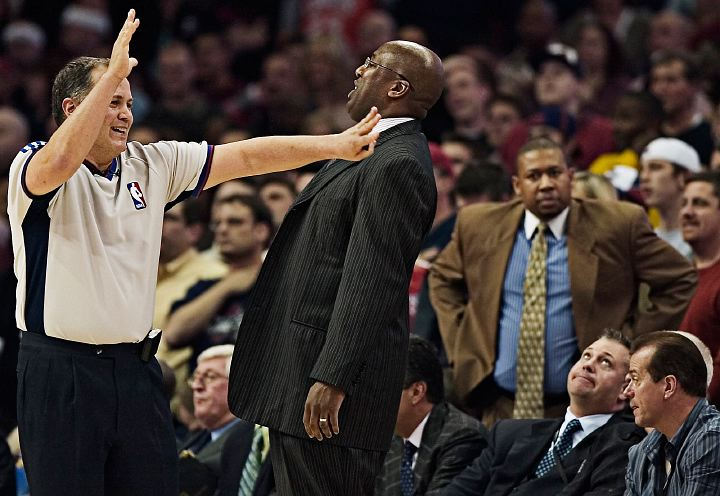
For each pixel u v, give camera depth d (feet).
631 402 54.49
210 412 70.85
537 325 64.85
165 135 108.58
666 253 64.95
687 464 52.47
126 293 43.98
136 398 44.50
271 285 48.21
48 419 43.39
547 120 96.53
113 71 41.16
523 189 65.77
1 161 116.37
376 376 46.24
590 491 57.00
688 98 93.66
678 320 64.18
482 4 139.44
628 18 132.36
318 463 46.32
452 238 70.13
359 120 48.96
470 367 66.28
